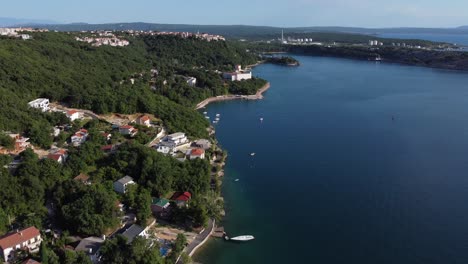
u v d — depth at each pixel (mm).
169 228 109500
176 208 114625
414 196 132125
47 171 120875
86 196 106875
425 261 100062
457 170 152250
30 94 193875
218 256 101375
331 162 162250
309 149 178000
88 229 99938
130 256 89875
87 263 87125
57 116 175250
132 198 113625
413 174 149250
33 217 102438
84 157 134000
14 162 130875
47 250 88938
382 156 168125
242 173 151875
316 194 134875
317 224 116938
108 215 104312
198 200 116938
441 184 140500
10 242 90812
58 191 112250
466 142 185125
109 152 143375
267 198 132125
